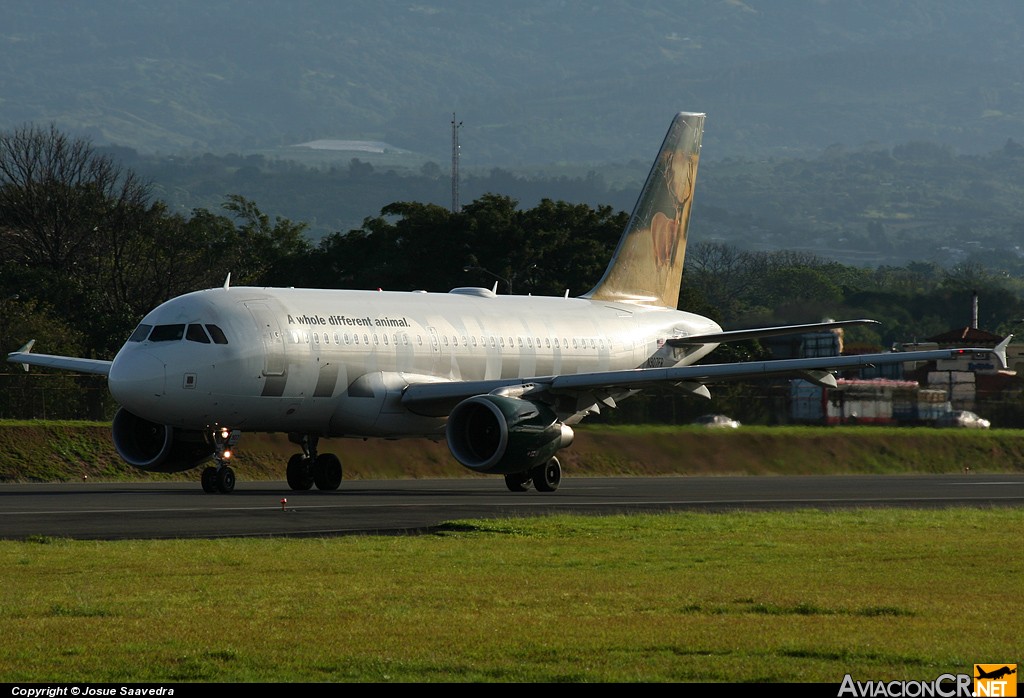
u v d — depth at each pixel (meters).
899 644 46.97
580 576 63.38
